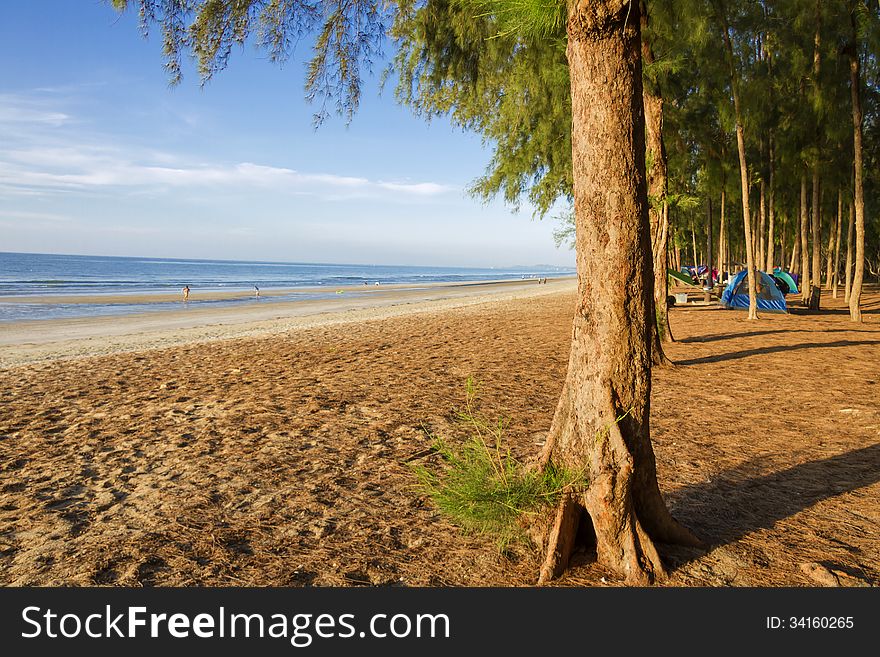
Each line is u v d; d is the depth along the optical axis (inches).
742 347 473.4
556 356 457.1
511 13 146.4
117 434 248.5
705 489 179.5
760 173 930.7
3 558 138.5
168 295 1611.7
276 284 2605.8
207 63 171.8
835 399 294.0
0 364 459.8
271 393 327.9
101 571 131.4
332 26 186.9
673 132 645.3
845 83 702.5
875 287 1494.8
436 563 134.5
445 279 4035.4
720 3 554.3
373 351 500.7
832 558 134.8
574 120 132.2
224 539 147.4
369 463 206.7
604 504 127.5
